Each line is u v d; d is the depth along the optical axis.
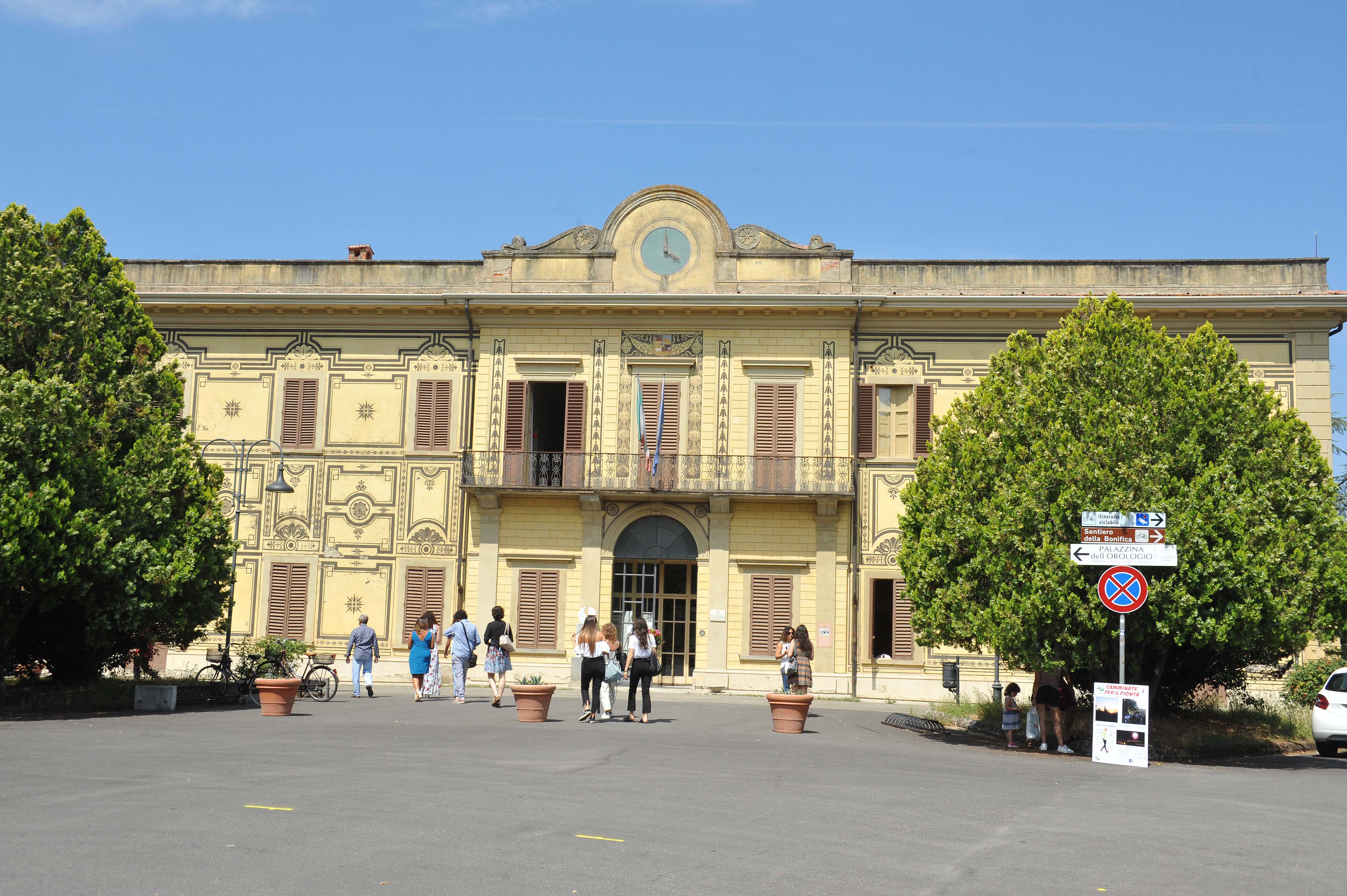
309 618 30.23
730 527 29.47
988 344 29.59
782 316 29.78
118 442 21.00
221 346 31.17
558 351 30.30
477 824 8.83
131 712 19.59
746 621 29.17
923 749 16.66
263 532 30.58
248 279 31.08
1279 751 19.42
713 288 29.94
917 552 19.59
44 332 20.72
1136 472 17.31
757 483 29.38
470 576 29.92
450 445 30.42
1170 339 19.20
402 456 30.50
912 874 7.59
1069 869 7.96
